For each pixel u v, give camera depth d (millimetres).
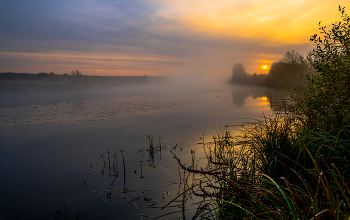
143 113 11383
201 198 3088
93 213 2945
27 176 4301
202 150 5141
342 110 3020
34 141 6898
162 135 6859
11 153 5785
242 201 2277
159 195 3273
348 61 3283
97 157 5223
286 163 2701
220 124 7875
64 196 3461
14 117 11398
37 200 3375
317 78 3812
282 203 1624
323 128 3025
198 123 8344
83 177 4125
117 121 9617
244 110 10711
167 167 4320
